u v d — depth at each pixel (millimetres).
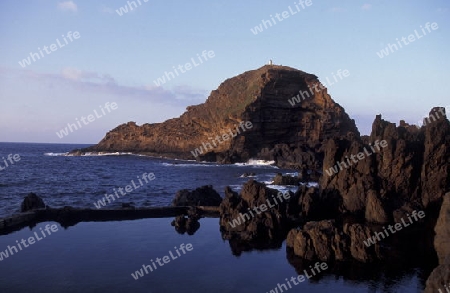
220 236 27312
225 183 68562
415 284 18812
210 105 168375
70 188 60375
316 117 139125
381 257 22328
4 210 39500
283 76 143000
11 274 19531
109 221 31750
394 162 35031
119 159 154750
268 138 136625
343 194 34969
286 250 24109
